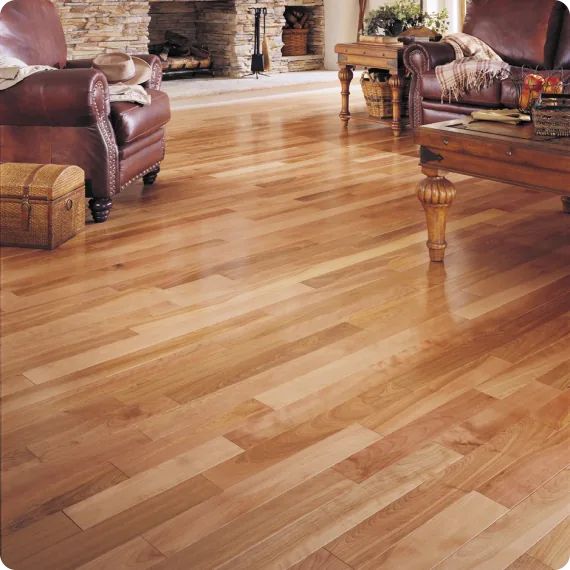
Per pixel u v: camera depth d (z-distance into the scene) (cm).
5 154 396
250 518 181
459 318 282
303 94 787
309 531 177
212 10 873
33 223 354
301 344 264
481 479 194
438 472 197
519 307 291
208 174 486
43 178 353
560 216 395
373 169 495
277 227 385
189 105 724
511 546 172
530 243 358
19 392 235
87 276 325
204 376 244
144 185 462
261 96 775
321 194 441
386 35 640
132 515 182
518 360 252
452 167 321
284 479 195
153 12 866
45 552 170
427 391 235
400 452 205
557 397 231
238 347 263
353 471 198
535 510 183
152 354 258
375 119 617
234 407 227
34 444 210
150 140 440
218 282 317
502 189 445
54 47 466
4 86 381
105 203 395
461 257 341
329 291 307
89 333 273
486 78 520
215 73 884
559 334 270
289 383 240
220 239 368
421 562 168
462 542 173
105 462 202
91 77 378
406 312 288
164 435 213
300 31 929
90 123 383
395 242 361
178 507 185
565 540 174
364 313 287
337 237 369
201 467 200
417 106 564
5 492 190
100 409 226
